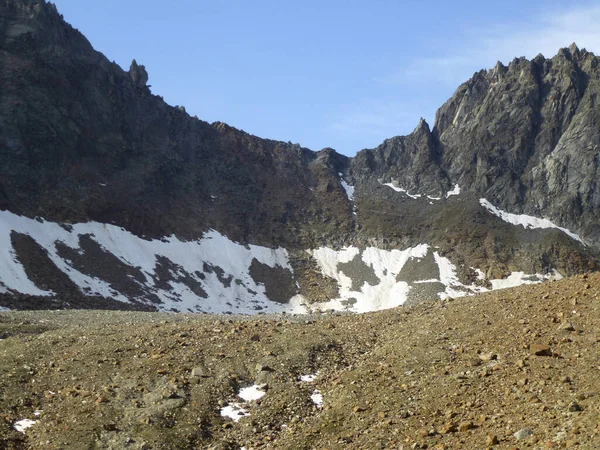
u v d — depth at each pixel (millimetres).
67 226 139625
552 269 174750
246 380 33969
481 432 25297
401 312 44844
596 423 23141
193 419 30266
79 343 39312
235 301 147375
